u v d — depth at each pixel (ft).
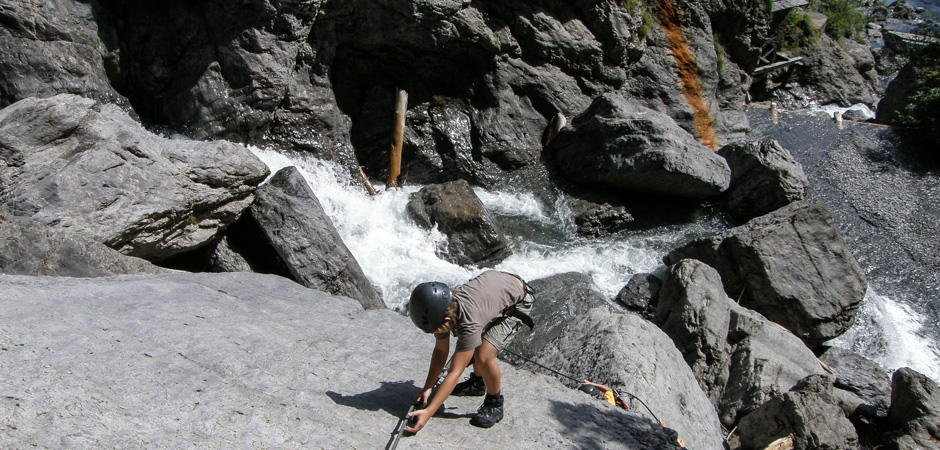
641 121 42.98
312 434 11.00
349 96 42.55
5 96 32.99
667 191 43.83
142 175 24.89
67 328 12.79
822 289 34.91
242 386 12.32
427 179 43.24
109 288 16.17
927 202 50.39
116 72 37.22
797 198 44.11
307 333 16.34
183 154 26.61
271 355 14.01
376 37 40.57
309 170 38.68
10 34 32.86
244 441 10.36
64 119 24.36
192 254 28.68
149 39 37.47
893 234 46.06
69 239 21.24
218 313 15.98
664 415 17.40
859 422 25.26
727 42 60.49
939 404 23.68
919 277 42.47
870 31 102.17
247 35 36.47
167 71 37.78
